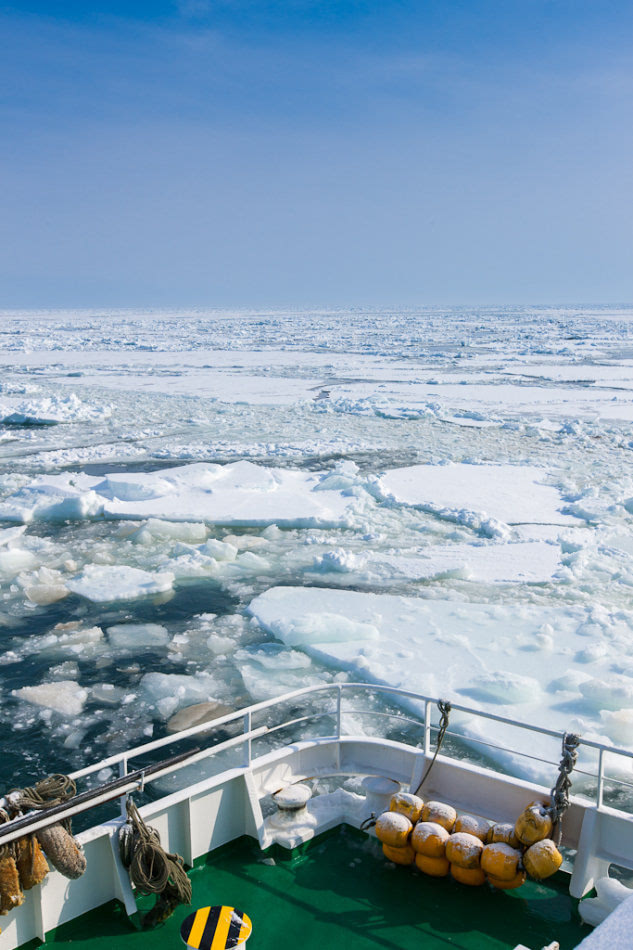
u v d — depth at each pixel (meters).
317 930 4.07
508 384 44.12
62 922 4.01
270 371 52.59
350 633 9.85
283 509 16.41
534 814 4.26
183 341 87.69
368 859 4.65
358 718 8.10
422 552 13.98
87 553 13.87
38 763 7.23
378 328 121.00
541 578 12.53
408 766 5.09
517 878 4.24
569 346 76.00
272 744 7.60
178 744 7.58
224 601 11.55
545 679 8.81
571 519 16.38
